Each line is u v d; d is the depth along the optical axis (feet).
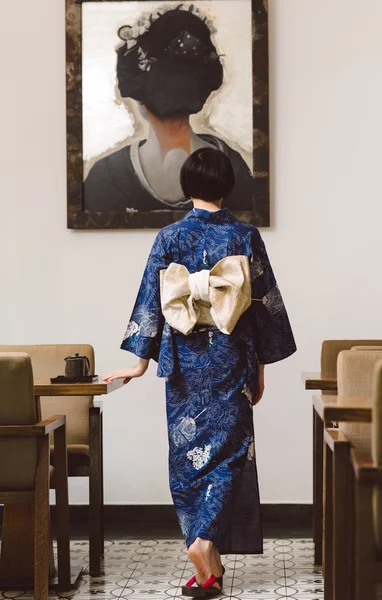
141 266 13.08
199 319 8.71
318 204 12.98
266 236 13.01
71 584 9.28
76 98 13.04
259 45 12.92
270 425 12.97
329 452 7.68
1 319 13.15
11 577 9.35
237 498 8.75
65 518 9.12
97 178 13.05
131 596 8.91
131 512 13.03
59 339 13.10
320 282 12.96
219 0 12.98
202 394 8.73
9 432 7.64
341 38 13.01
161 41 13.05
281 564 10.36
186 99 13.03
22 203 13.19
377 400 5.65
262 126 12.92
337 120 13.00
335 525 6.49
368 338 12.90
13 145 13.19
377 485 5.82
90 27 13.07
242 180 12.95
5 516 9.41
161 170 13.04
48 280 13.14
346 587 6.48
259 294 9.00
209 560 8.40
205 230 8.93
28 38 13.21
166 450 13.05
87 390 8.67
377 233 12.95
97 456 9.61
